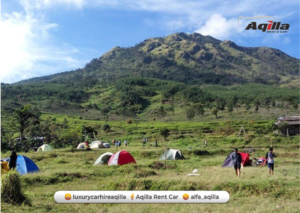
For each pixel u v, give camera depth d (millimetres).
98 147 45094
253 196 11320
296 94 144625
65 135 49094
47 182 14961
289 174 16484
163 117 110750
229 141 47062
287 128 54938
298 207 9672
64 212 9305
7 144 42000
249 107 115562
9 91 146250
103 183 14656
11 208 8891
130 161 22359
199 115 106625
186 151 32906
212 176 15453
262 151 35188
